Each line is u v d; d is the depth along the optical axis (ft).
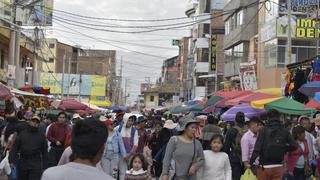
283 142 32.60
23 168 36.40
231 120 55.16
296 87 66.90
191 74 246.68
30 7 115.55
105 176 11.55
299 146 37.22
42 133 37.19
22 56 134.41
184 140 30.58
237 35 139.03
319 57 61.46
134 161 31.65
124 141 44.32
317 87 54.60
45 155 37.24
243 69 105.19
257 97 57.93
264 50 118.93
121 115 48.14
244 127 41.70
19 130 42.22
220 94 70.13
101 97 276.00
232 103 60.90
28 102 95.25
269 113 33.35
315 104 45.42
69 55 317.63
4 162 37.29
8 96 59.16
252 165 33.91
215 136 30.48
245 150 36.24
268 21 116.67
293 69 69.21
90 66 336.49
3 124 51.44
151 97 382.01
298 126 37.91
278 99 51.98
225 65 152.66
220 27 183.52
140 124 54.65
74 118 51.62
